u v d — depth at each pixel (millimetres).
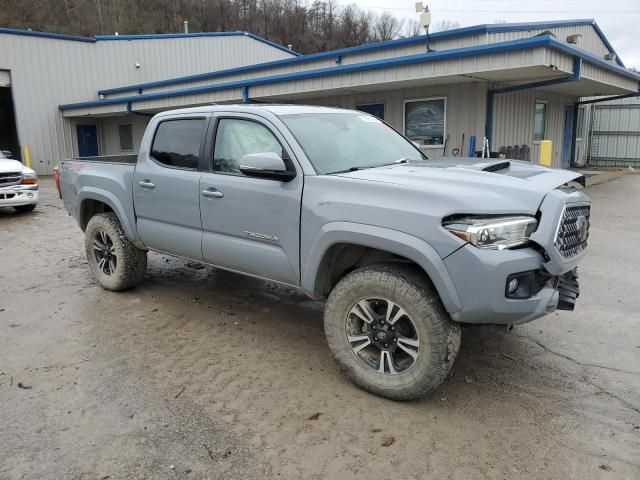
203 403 3443
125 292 5738
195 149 4609
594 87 15367
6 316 5035
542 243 3139
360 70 13078
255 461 2869
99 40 24719
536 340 4480
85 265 6934
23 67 22875
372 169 3877
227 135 4406
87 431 3133
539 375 3859
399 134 5055
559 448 2988
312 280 3746
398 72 12391
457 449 2977
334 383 3715
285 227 3857
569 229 3393
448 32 13805
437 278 3109
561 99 17984
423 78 12039
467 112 13078
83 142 25047
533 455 2924
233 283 6047
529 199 3225
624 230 8914
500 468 2816
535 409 3396
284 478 2738
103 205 5992
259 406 3408
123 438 3064
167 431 3133
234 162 4305
